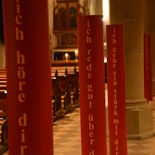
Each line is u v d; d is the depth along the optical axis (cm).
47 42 223
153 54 1547
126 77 821
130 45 817
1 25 1633
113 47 580
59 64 2067
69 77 1212
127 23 816
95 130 436
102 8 2391
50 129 229
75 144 782
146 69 1084
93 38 429
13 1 212
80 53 436
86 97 434
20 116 220
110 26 583
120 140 573
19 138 221
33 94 219
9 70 219
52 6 2230
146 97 1082
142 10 834
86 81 432
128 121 811
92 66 430
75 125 981
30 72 217
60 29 2216
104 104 443
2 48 1705
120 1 815
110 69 583
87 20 428
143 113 818
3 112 741
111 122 579
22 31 214
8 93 222
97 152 438
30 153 222
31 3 213
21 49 215
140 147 744
